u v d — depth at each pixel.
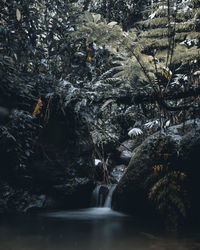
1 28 4.28
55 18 4.98
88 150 5.31
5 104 4.48
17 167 4.74
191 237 3.14
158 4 4.73
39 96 4.61
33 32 4.92
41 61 4.80
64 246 2.71
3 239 2.93
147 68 4.44
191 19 4.68
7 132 4.31
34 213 4.55
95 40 4.61
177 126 4.57
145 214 4.35
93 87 4.54
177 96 4.18
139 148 4.73
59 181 4.97
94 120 4.98
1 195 4.55
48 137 4.91
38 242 2.83
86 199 5.29
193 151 4.07
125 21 6.65
